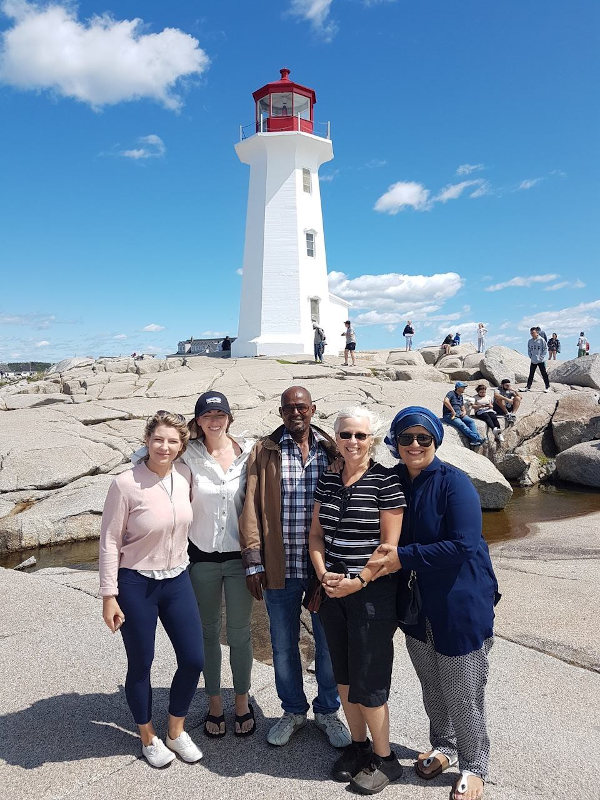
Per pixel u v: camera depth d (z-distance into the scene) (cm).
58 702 387
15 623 511
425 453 293
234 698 391
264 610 597
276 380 1794
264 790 301
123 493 314
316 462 348
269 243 2884
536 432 1404
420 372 2033
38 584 611
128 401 1534
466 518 282
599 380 1881
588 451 1256
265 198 2908
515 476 1327
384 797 292
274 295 2862
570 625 497
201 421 351
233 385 1731
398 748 333
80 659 447
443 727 316
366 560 298
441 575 288
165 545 315
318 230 2994
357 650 296
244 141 2944
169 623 322
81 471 1060
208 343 3559
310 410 350
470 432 1305
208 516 347
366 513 299
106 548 314
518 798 290
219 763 324
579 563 677
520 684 407
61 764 323
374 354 2758
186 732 348
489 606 293
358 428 303
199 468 350
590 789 296
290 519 343
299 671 353
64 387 1977
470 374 2056
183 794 299
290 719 348
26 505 964
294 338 2811
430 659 308
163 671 426
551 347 2733
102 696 395
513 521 983
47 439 1169
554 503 1111
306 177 2978
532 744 335
